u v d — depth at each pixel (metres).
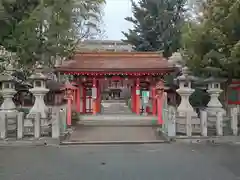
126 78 22.72
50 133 14.47
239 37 15.93
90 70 21.27
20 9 13.88
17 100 26.27
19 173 8.45
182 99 18.45
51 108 18.50
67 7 14.12
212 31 16.00
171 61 22.88
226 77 18.88
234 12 14.37
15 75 23.33
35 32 13.99
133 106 24.30
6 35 13.50
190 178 7.88
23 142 13.24
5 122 13.72
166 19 35.16
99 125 18.94
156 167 9.08
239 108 19.78
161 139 14.12
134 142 13.48
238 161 9.84
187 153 11.20
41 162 9.82
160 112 19.06
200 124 14.23
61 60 22.36
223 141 13.68
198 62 17.42
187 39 17.34
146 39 37.75
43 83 17.44
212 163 9.55
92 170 8.75
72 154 11.15
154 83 22.89
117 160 10.07
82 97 23.42
